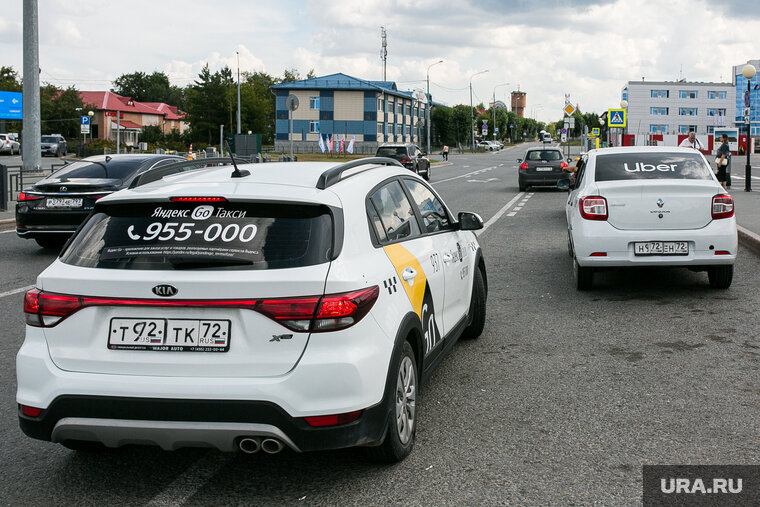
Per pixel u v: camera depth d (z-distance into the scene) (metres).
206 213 3.76
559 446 4.31
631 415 4.80
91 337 3.62
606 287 9.16
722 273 8.59
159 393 3.47
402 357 4.03
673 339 6.69
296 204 3.73
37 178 25.28
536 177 26.73
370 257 3.92
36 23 24.27
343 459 4.18
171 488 3.85
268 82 150.75
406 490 3.77
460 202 22.33
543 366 5.93
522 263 11.03
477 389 5.38
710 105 124.25
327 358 3.48
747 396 5.13
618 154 9.16
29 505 3.68
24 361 3.70
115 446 3.64
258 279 3.47
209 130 100.56
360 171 4.54
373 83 93.81
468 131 115.38
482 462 4.11
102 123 111.81
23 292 9.15
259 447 3.53
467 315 6.09
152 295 3.52
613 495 3.69
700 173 8.70
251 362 3.48
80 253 3.77
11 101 77.62
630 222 8.27
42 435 3.66
